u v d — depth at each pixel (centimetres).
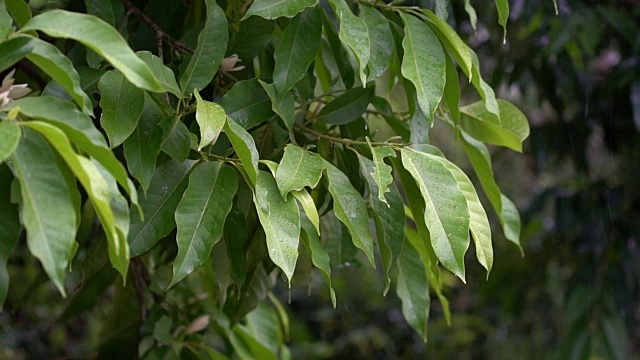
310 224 146
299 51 155
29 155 121
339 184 146
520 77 287
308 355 482
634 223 303
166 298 191
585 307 299
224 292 161
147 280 198
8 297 305
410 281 177
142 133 145
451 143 466
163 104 149
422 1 189
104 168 126
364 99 164
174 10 178
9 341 345
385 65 156
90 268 169
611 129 301
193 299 192
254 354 195
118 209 128
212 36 152
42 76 180
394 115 169
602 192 308
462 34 269
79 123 124
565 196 310
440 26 156
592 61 290
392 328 512
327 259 145
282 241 138
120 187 152
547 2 274
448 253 140
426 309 177
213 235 142
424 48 152
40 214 119
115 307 200
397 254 153
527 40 280
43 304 360
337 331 517
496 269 345
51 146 123
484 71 311
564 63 283
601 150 353
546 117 332
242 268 153
